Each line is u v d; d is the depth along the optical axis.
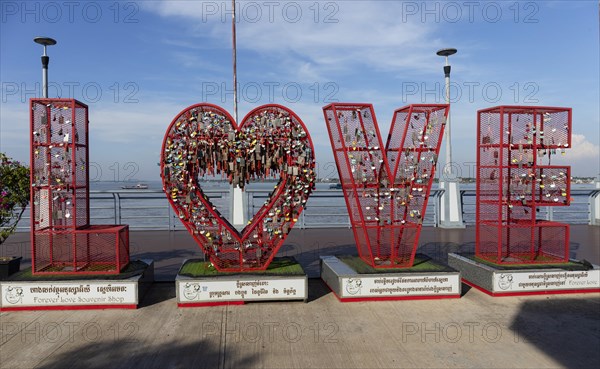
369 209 6.73
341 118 6.52
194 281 5.88
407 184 6.66
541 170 6.82
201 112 6.09
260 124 6.20
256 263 6.49
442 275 6.23
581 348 4.57
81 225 6.51
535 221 7.07
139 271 6.22
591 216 13.76
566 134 6.70
